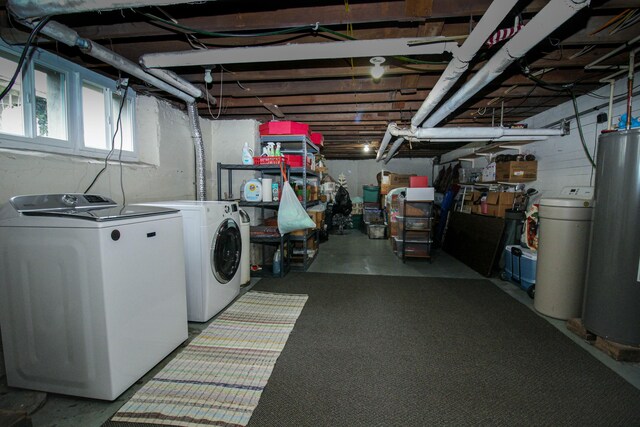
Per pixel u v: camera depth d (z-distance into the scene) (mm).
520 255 3285
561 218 2455
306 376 1753
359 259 4738
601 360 1925
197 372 1775
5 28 1788
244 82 3021
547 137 3643
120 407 1495
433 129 3920
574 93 3123
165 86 2598
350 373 1784
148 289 1728
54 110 2188
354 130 5160
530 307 2797
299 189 4438
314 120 4297
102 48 1943
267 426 1387
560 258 2482
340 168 9492
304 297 3008
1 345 1685
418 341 2164
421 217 4602
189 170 3623
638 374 1776
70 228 1445
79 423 1398
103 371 1491
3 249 1542
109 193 2480
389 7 1690
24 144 1935
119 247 1521
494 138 3814
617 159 1928
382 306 2799
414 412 1478
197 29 1837
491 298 3025
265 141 3969
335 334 2258
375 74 2344
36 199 1675
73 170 2160
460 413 1473
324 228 6516
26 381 1593
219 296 2586
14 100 1918
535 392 1623
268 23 1812
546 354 1993
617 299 1956
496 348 2068
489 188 4797
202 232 2365
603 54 2262
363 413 1470
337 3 1723
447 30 1982
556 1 1342
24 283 1531
